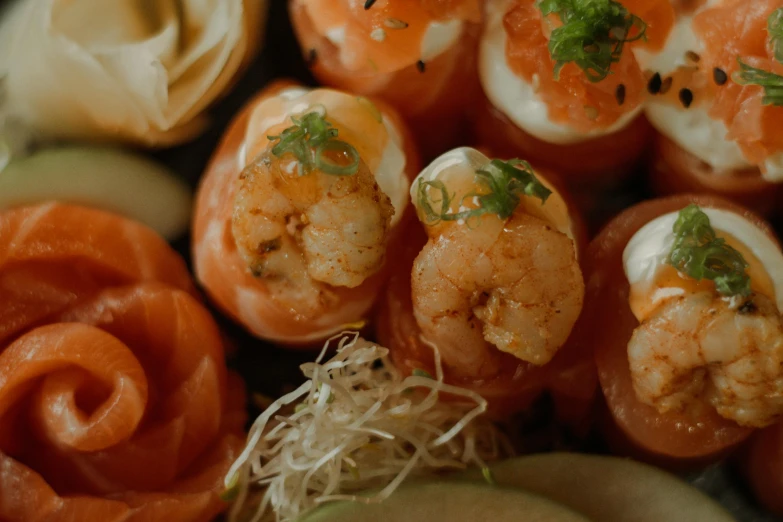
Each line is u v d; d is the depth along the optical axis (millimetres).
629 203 328
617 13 293
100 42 328
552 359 302
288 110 301
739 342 277
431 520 290
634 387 293
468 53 316
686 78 307
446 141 334
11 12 333
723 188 311
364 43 310
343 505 291
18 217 303
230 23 327
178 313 306
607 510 296
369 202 286
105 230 310
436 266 286
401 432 301
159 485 299
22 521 287
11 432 294
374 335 315
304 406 300
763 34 299
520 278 282
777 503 307
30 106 329
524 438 321
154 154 333
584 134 308
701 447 293
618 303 302
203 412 304
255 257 292
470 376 302
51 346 292
